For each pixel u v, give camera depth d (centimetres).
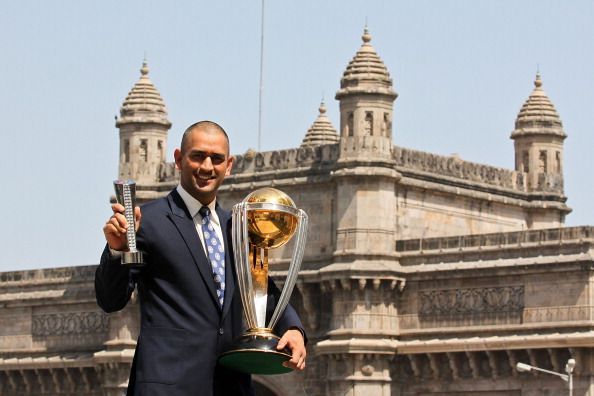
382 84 8506
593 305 7738
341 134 8531
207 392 1598
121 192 1584
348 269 8306
